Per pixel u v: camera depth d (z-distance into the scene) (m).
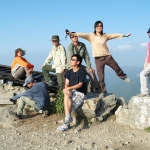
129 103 4.29
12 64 5.30
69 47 4.54
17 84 5.58
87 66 4.71
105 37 4.37
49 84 5.11
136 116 3.94
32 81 4.45
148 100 3.94
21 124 4.15
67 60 4.56
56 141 3.45
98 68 4.41
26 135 3.69
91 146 3.24
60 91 4.61
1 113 4.36
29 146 3.28
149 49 4.02
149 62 4.01
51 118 4.38
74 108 4.01
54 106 4.59
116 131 3.81
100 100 4.29
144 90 4.11
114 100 4.46
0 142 3.43
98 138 3.55
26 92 4.33
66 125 3.82
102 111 4.27
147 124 3.84
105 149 3.16
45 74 5.13
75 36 4.41
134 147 3.23
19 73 5.18
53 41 4.80
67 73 4.12
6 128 4.01
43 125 4.07
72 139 3.51
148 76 4.20
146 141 3.42
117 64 4.43
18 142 3.43
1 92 5.17
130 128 3.92
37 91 4.34
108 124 4.10
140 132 3.75
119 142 3.40
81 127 3.95
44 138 3.56
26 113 4.58
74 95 3.98
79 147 3.20
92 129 3.91
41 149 3.18
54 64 4.84
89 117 4.13
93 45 4.39
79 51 4.57
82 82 4.01
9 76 5.34
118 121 4.16
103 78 4.41
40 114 4.59
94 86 4.82
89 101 4.12
